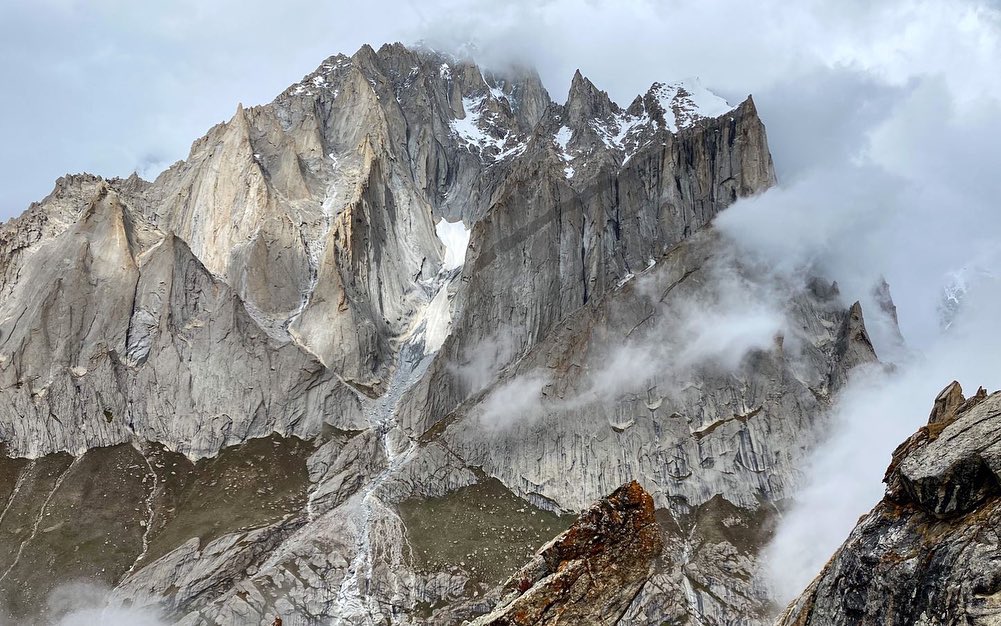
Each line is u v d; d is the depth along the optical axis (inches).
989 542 806.5
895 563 868.0
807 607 956.6
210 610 5856.3
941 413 1071.6
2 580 6102.4
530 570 976.3
